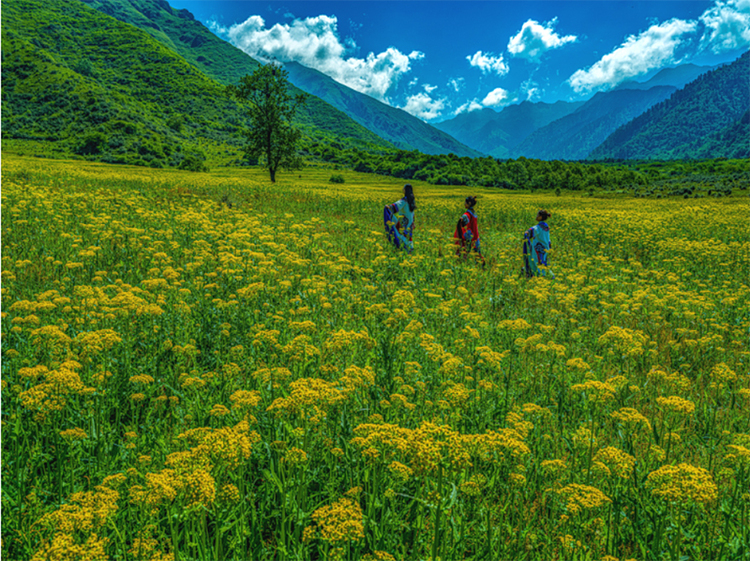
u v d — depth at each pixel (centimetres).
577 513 268
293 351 413
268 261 771
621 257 1505
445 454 272
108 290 652
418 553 268
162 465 322
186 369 472
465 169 14300
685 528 285
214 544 267
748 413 474
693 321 807
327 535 231
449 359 429
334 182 9988
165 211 1555
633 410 365
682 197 6388
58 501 278
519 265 1234
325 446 331
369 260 1102
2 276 614
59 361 432
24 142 13162
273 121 6197
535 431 379
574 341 669
